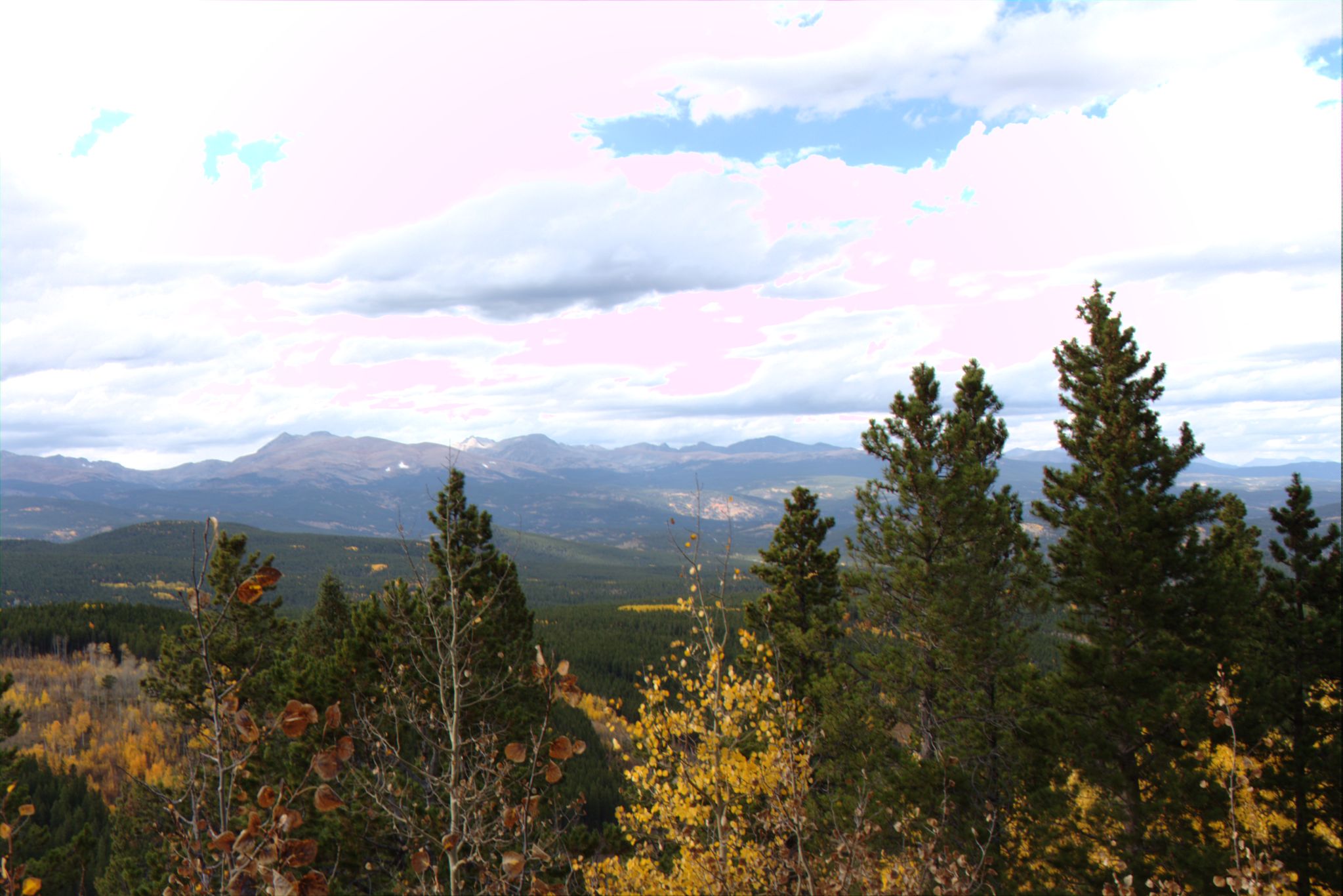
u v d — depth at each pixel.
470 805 5.88
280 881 3.62
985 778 21.72
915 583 21.84
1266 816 17.22
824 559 29.66
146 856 15.51
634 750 11.45
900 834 15.70
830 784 21.20
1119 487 20.11
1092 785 20.30
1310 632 20.55
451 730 6.59
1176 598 19.45
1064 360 22.31
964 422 23.70
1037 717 20.09
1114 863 16.95
